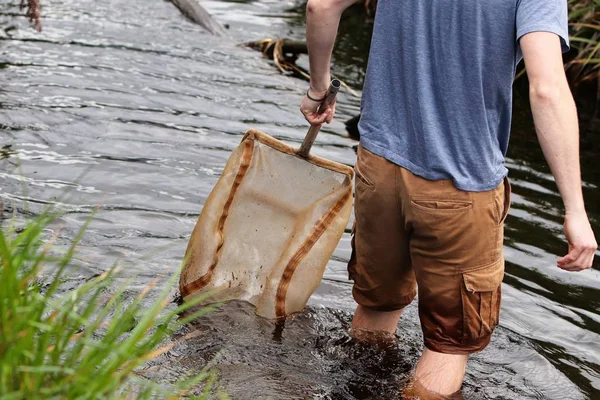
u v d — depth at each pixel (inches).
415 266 135.4
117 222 191.2
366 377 144.9
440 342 135.9
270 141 159.2
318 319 161.9
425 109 125.8
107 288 158.6
